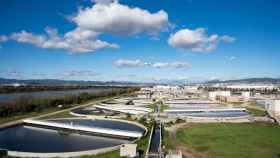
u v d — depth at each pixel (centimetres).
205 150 9106
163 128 13238
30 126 15025
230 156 8425
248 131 12425
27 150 9675
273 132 12206
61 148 9894
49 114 18462
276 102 18012
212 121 15488
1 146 10194
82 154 8356
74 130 13288
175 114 18588
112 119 16300
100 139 11625
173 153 8375
